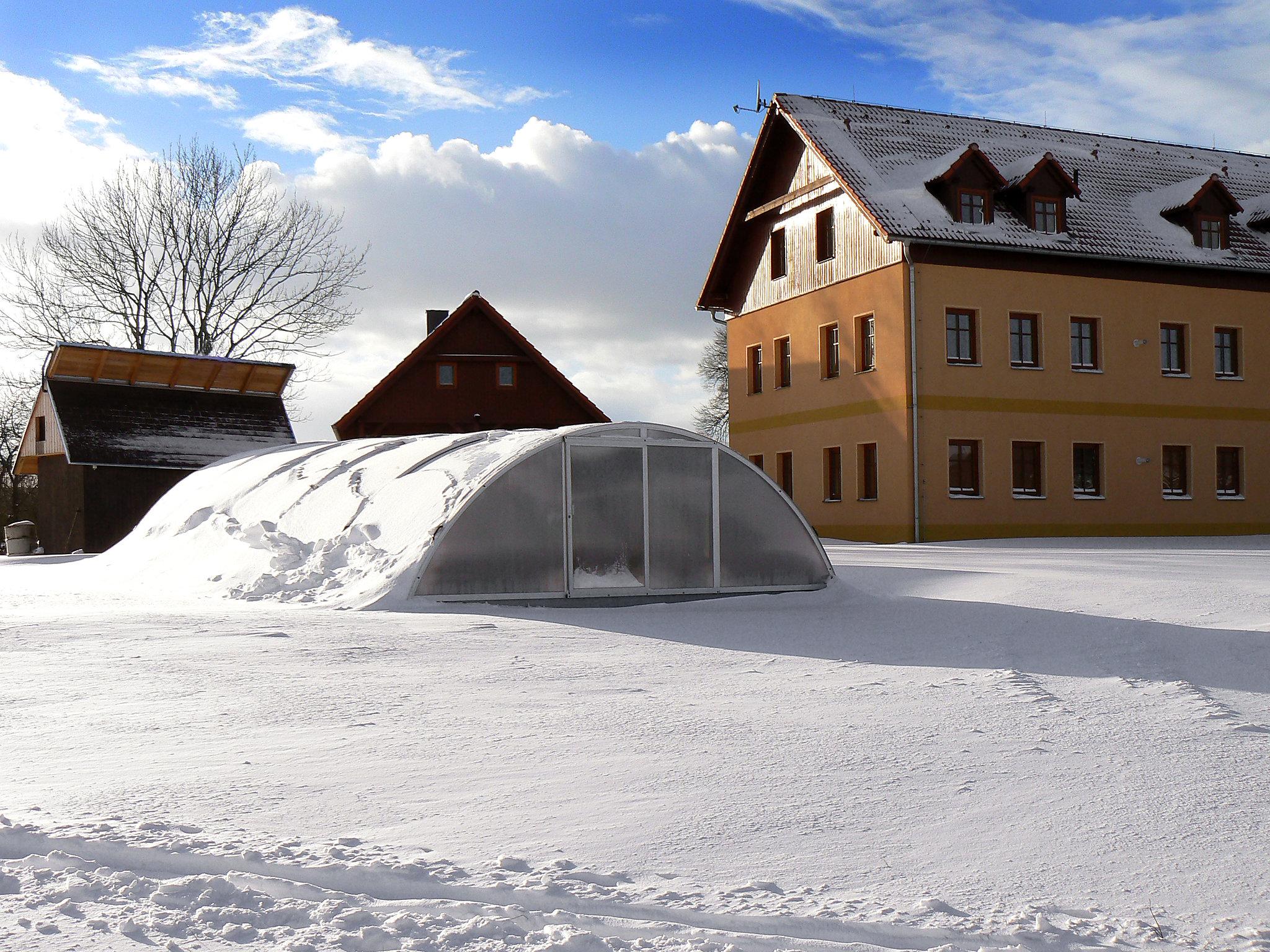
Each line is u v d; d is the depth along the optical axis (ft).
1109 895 12.06
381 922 10.91
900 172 100.27
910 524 92.63
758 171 112.06
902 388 93.30
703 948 10.37
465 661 29.96
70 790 15.61
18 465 116.47
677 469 49.24
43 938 10.40
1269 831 14.39
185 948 10.25
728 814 14.83
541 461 46.50
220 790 15.75
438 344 128.36
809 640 36.40
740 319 116.98
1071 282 98.99
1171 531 102.73
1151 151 119.03
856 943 10.64
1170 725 21.58
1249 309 107.24
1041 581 49.08
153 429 103.19
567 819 14.48
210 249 144.56
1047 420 97.66
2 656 29.22
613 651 32.83
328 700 23.39
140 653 30.09
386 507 50.39
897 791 16.16
